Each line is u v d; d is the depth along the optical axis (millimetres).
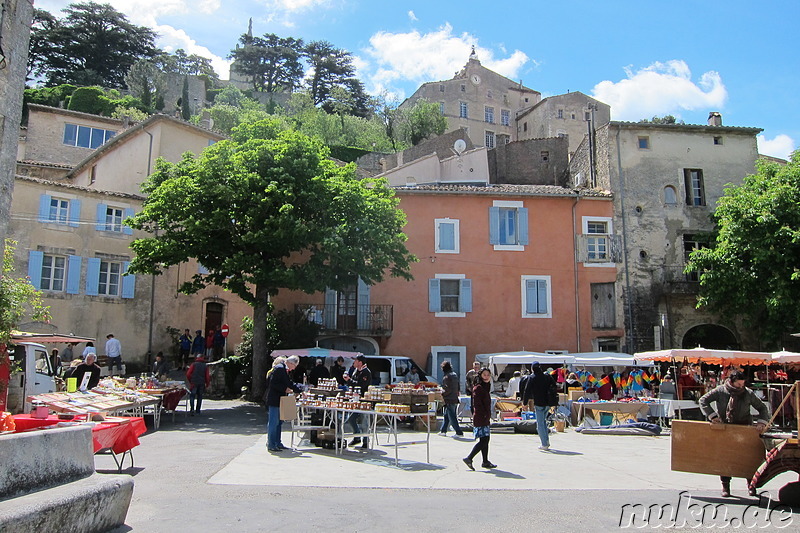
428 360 25969
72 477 5531
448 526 6113
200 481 8164
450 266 26875
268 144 20250
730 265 24312
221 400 21953
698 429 7949
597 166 30109
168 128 30344
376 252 20859
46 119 38312
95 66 71750
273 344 23531
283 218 18766
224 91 82625
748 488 7770
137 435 9188
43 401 10539
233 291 20562
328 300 25984
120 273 25969
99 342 24953
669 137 29438
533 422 16500
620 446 13711
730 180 29391
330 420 11617
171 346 27047
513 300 26922
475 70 79062
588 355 21766
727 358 18484
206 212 19641
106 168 32594
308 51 98438
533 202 27859
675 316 27547
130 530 5648
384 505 7004
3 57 7367
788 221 23688
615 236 27844
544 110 71312
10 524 4121
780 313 23766
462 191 27188
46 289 23906
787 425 17656
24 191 23797
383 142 65688
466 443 13344
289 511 6566
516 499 7535
